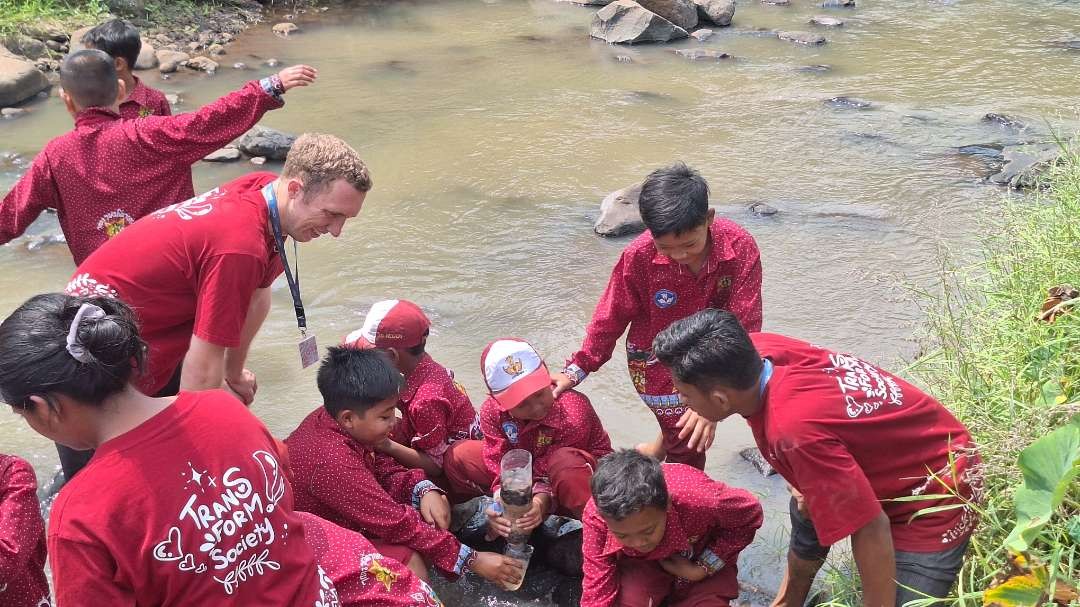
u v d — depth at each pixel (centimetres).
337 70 994
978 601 295
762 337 289
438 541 345
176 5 1142
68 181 388
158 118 398
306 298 552
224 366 367
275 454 251
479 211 667
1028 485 260
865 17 1248
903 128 821
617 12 1134
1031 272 433
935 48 1088
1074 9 1260
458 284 568
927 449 278
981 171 723
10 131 795
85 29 1005
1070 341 360
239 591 237
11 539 257
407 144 789
